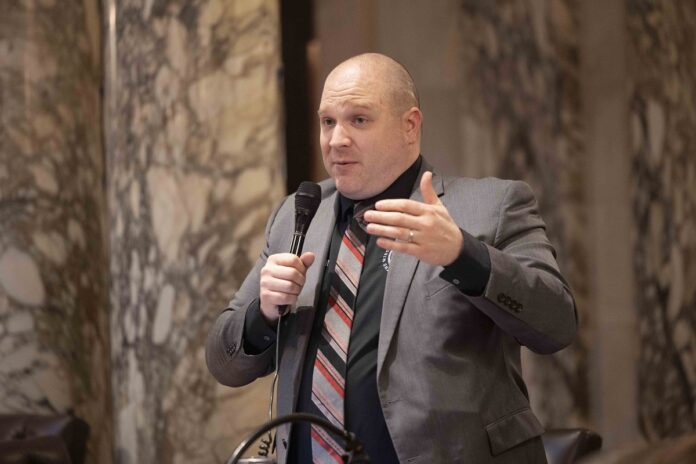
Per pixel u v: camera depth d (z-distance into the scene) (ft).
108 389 50.85
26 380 47.09
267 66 44.24
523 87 59.11
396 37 58.18
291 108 56.80
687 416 56.90
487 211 24.48
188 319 43.11
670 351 57.41
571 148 59.93
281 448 24.27
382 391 22.88
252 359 25.40
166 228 43.73
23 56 48.78
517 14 59.26
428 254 21.40
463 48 58.44
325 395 23.54
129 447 46.03
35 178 48.39
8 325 47.26
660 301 57.67
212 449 42.88
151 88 44.57
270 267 23.50
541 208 58.95
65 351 48.14
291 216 27.43
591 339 59.67
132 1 45.98
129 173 45.60
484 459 22.34
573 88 60.29
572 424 58.39
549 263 23.84
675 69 58.39
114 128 47.73
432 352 22.91
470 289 22.08
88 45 51.62
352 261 24.98
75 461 39.11
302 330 24.40
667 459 10.85
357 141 24.57
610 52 60.29
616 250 59.62
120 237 46.78
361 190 25.09
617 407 59.06
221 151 43.57
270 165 43.88
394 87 24.93
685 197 58.08
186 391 43.09
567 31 60.54
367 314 24.13
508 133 58.54
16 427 39.27
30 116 48.55
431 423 22.35
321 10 57.47
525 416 23.45
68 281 48.85
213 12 43.93
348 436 18.28
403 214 21.30
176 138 43.75
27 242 47.91
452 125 58.39
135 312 45.27
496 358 23.75
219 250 43.19
